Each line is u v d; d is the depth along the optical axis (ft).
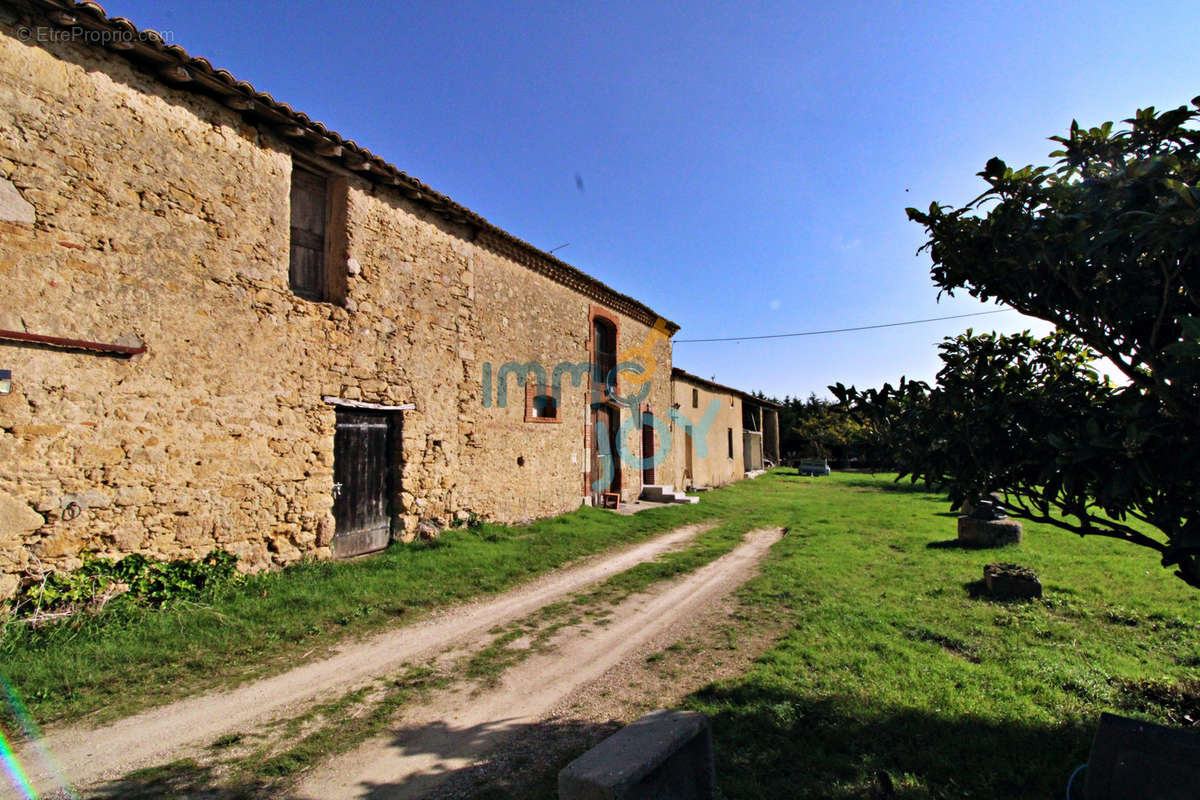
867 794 9.36
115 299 18.24
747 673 14.48
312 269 25.43
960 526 30.94
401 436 28.40
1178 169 8.15
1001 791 9.46
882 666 14.48
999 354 11.84
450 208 30.66
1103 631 17.24
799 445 128.67
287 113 22.41
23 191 16.46
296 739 11.85
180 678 14.43
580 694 13.98
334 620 18.71
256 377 22.06
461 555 26.73
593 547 31.89
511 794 9.91
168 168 19.70
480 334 33.83
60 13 16.80
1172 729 8.29
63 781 10.22
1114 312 9.64
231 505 21.12
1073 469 8.75
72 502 17.15
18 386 16.24
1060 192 9.53
